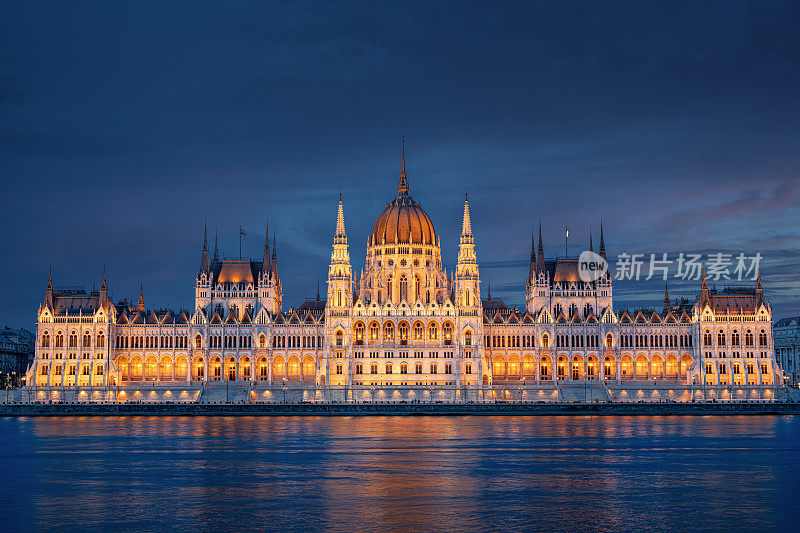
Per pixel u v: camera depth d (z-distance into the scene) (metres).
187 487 146.12
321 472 159.62
